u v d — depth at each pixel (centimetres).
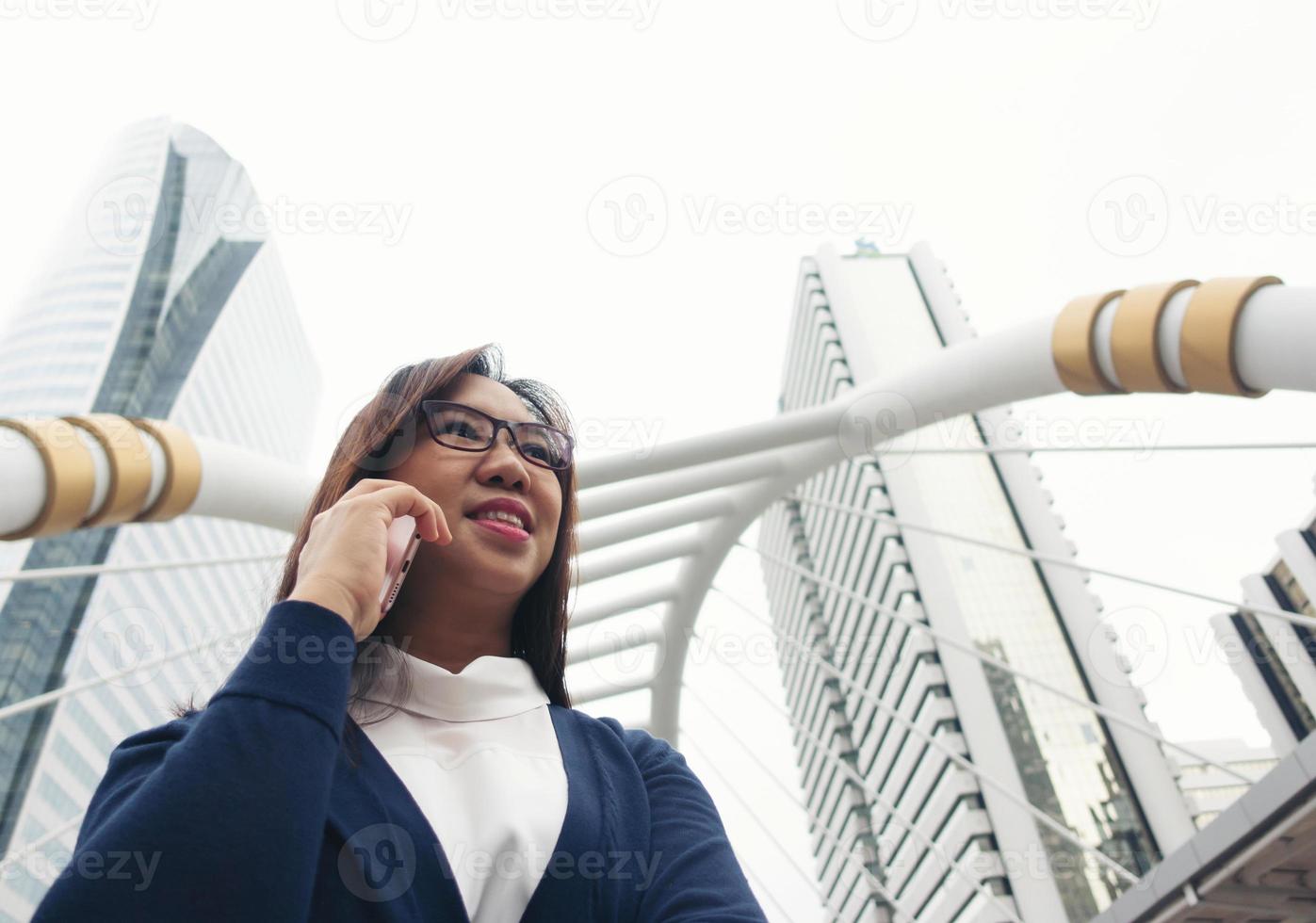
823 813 8156
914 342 7588
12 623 4438
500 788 121
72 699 4366
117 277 5825
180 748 94
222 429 6094
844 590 1058
